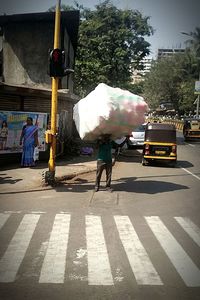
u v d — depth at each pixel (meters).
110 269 5.58
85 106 11.04
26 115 15.97
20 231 7.34
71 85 26.11
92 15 34.59
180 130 51.75
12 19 20.23
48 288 4.94
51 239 6.88
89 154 19.17
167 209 9.44
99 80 31.73
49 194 10.66
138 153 22.31
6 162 15.54
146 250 6.45
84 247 6.50
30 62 20.91
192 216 8.84
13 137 15.62
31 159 14.84
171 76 75.00
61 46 20.91
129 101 10.84
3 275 5.30
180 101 73.56
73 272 5.44
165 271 5.56
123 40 33.22
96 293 4.82
